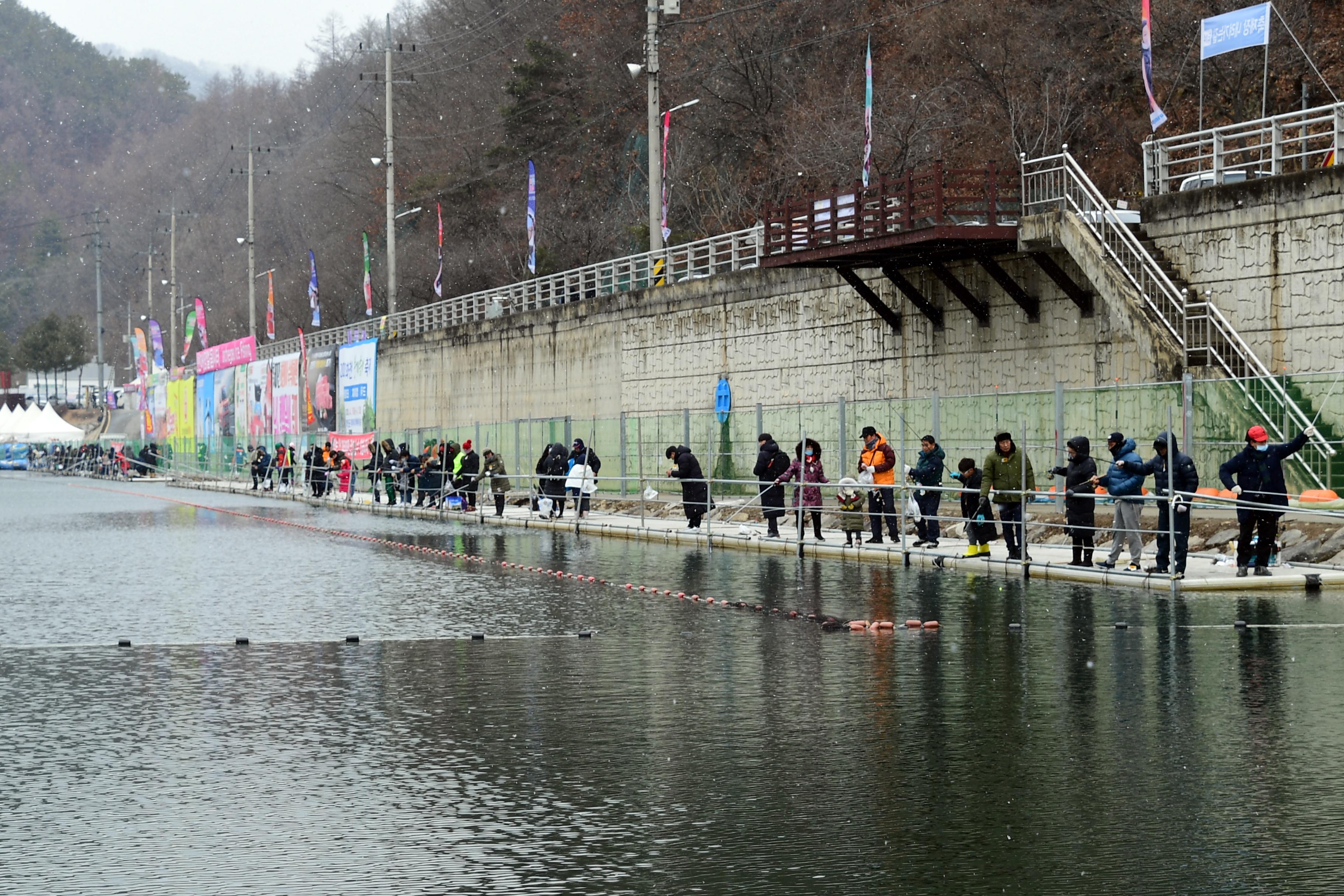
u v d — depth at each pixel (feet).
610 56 254.06
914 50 177.47
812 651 50.57
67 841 27.37
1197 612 59.52
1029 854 25.86
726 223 203.00
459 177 290.56
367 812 29.30
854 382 121.90
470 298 204.74
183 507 176.35
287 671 47.88
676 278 167.94
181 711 40.81
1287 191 86.74
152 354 385.91
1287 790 30.27
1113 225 94.53
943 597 66.08
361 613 63.98
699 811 29.09
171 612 64.95
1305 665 45.98
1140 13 156.04
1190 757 33.42
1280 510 67.62
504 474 136.46
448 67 312.91
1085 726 37.01
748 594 68.90
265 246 429.38
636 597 69.05
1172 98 153.48
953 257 107.65
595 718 39.01
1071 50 164.66
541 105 261.44
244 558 95.91
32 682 46.03
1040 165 154.81
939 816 28.50
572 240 249.96
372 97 394.52
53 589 75.56
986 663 47.19
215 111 569.64
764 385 132.87
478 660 49.73
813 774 32.22
